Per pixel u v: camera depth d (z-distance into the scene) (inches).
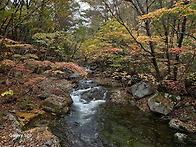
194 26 322.0
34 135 192.7
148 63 422.9
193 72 314.5
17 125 205.9
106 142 224.1
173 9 219.5
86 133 248.4
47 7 480.7
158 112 310.2
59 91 392.5
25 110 272.5
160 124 279.4
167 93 335.3
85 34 714.8
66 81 542.3
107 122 289.9
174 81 336.2
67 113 311.4
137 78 464.1
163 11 235.0
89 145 214.7
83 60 900.6
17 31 550.6
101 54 421.1
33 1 474.6
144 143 222.1
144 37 289.7
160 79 341.4
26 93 313.7
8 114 223.0
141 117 311.6
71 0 585.0
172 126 263.7
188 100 308.0
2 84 312.5
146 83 416.2
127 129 263.7
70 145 205.3
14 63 275.7
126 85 479.5
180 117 279.4
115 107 366.3
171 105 306.7
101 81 559.8
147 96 372.5
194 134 237.0
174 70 340.2
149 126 273.9
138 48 336.8
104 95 441.4
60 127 246.8
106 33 386.0
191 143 218.2
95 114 326.6
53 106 301.9
